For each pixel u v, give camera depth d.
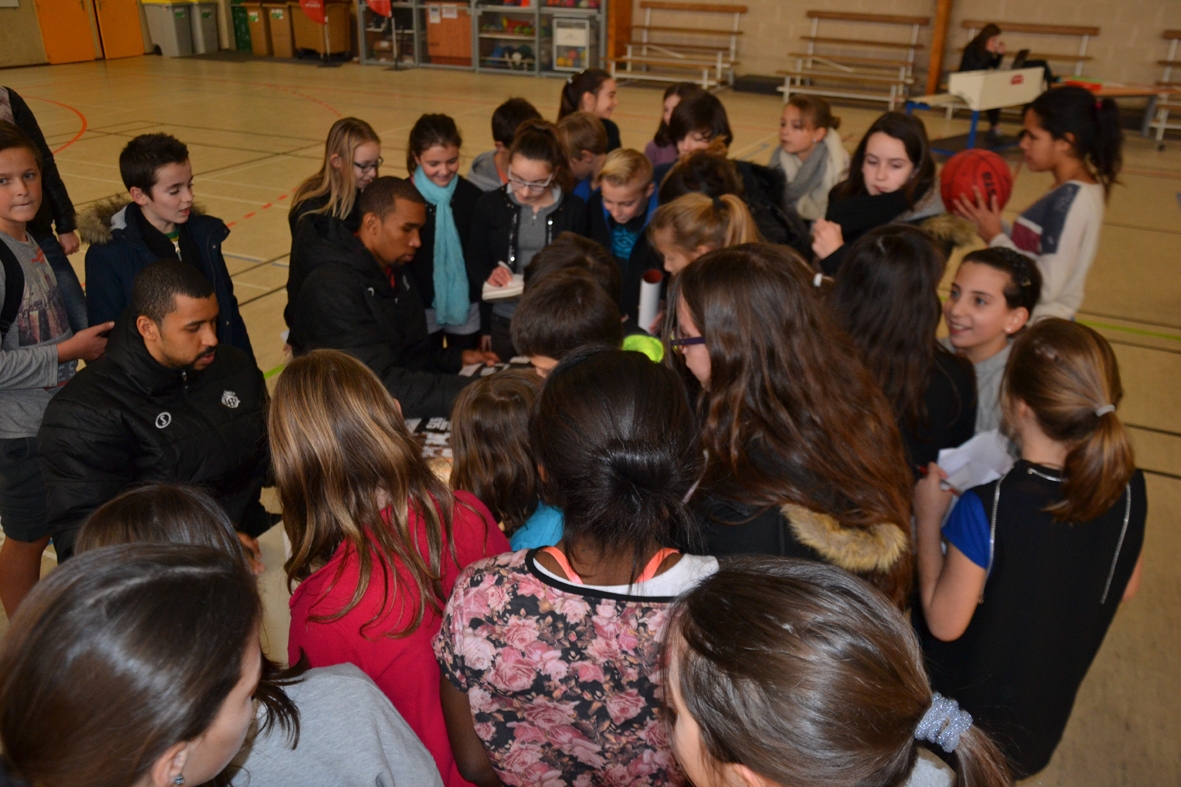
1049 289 2.80
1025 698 1.54
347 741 1.00
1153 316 5.50
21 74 13.81
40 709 0.66
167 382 2.01
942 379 1.93
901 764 0.72
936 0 12.49
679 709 0.77
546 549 1.11
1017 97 9.72
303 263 2.66
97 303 2.71
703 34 14.05
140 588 0.70
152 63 15.44
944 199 3.02
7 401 2.37
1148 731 2.44
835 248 2.66
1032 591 1.47
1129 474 1.42
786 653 0.70
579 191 3.93
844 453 1.29
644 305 2.69
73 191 7.70
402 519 1.37
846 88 13.18
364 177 3.14
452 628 1.09
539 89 13.44
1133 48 11.65
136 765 0.68
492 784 1.25
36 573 2.59
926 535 1.79
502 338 3.39
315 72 14.80
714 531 1.28
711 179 2.87
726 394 1.33
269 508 3.23
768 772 0.69
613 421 1.05
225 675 0.72
